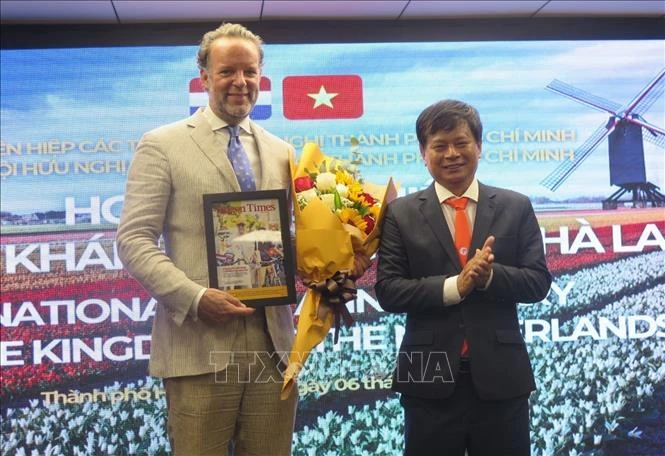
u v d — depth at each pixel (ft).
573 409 13.98
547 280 8.14
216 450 7.88
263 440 8.02
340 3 13.53
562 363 14.02
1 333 13.57
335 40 14.26
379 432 13.74
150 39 14.12
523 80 14.46
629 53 14.64
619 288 14.23
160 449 13.60
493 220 8.23
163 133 8.04
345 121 14.17
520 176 14.34
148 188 7.84
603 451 13.97
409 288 7.92
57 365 13.57
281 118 14.08
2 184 13.83
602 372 14.06
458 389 7.98
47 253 13.75
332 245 7.91
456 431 7.98
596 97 14.52
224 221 7.71
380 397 13.75
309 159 8.42
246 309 7.50
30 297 13.66
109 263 13.80
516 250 8.24
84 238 13.83
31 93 13.96
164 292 7.53
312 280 8.03
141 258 7.61
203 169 7.90
